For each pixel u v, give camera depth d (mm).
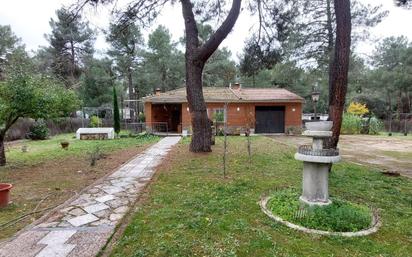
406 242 3629
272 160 9219
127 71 31562
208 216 4324
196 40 10477
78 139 18719
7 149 13266
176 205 4859
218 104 21453
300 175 7098
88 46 31188
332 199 4977
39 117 9039
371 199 5301
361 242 3574
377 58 33531
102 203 5086
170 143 15141
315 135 4523
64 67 29141
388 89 31047
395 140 17438
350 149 13164
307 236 3711
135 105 33594
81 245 3482
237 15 9812
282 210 4516
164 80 32844
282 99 21391
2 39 24016
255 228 3912
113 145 14727
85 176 7445
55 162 9758
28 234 3801
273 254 3240
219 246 3398
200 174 7176
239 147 12617
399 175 7340
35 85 8648
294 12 12094
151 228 3910
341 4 6234
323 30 19172
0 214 4648
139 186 6262
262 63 12828
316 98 17984
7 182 6867
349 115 24031
